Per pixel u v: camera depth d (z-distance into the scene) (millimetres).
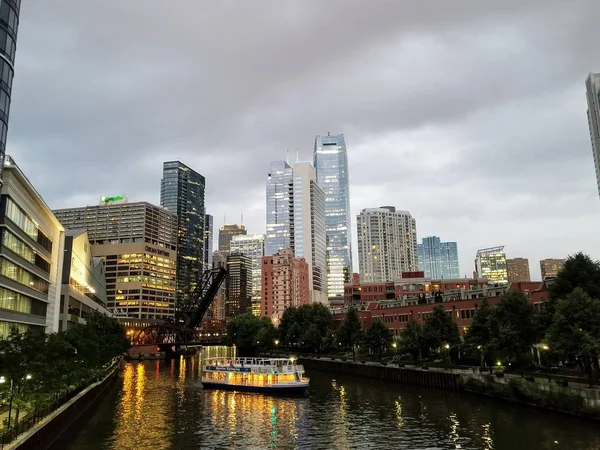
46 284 94000
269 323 199000
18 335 50406
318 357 147000
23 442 37094
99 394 78812
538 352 84375
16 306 76250
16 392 45750
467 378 77375
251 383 91688
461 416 60344
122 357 179250
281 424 61219
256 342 182000
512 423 54906
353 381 103125
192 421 63688
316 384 99875
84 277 138625
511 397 66500
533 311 75500
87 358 73812
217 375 96938
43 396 48188
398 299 163625
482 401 69562
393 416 62938
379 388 90250
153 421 63594
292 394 87188
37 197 80938
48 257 95125
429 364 100500
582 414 54312
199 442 52594
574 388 55844
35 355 49688
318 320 168000
